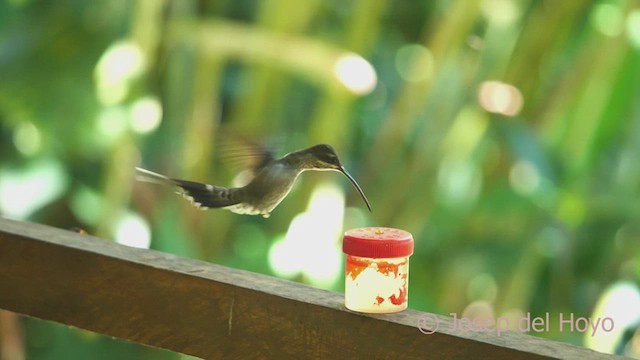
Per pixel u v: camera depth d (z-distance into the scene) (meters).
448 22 3.48
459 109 3.61
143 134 3.65
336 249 3.52
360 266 2.45
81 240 2.56
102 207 3.59
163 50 3.67
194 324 2.50
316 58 3.37
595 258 3.58
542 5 3.56
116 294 2.53
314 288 2.48
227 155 2.57
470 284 3.72
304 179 3.63
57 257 2.55
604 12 3.57
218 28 3.46
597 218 3.56
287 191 2.55
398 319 2.44
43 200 3.71
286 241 3.50
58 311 2.55
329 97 3.44
